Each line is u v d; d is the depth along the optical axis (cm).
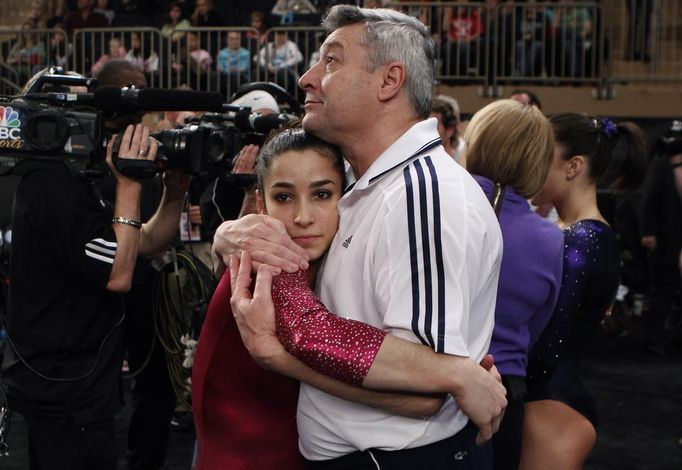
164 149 385
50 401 385
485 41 1369
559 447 372
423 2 1355
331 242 269
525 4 1367
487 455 278
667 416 763
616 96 1377
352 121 262
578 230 383
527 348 342
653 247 1025
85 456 393
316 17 1402
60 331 385
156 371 551
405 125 264
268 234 262
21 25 1580
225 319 278
